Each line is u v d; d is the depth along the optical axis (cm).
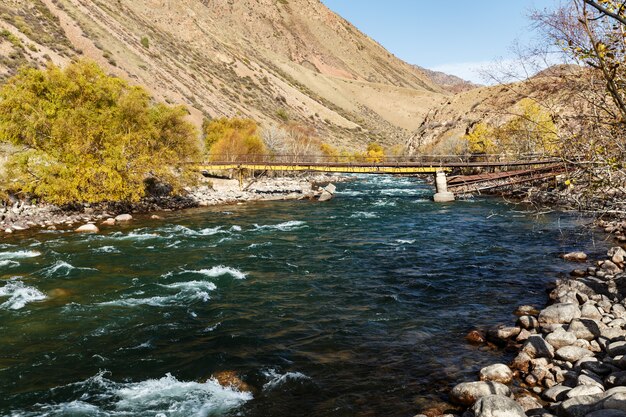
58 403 864
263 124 12250
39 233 2472
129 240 2331
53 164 3023
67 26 9762
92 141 3178
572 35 582
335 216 3186
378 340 1126
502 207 3441
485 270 1719
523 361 916
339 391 886
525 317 1141
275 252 2084
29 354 1069
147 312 1336
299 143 8194
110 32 11125
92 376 968
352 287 1562
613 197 1005
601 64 486
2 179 3023
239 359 1037
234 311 1343
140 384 934
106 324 1245
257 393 891
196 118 9800
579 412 657
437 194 3962
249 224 2864
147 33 13750
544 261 1806
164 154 3638
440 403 817
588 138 788
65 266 1806
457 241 2259
